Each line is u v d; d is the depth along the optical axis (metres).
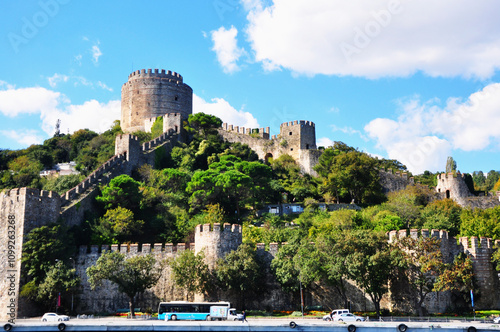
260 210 125.00
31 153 157.38
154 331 56.91
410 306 77.56
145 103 177.88
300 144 155.62
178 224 106.25
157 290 87.00
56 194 94.00
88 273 80.88
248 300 84.44
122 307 85.94
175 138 158.38
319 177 148.25
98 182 115.38
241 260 81.75
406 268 76.75
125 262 82.69
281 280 82.00
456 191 131.38
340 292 82.88
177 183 128.62
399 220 107.75
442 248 82.00
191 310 72.88
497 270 82.81
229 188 119.31
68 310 83.81
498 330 52.78
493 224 99.00
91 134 177.38
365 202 132.50
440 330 54.03
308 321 67.94
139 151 136.38
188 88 186.12
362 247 78.38
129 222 101.31
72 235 92.38
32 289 81.69
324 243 82.06
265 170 133.75
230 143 162.75
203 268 81.94
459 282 80.06
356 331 55.25
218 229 84.94
